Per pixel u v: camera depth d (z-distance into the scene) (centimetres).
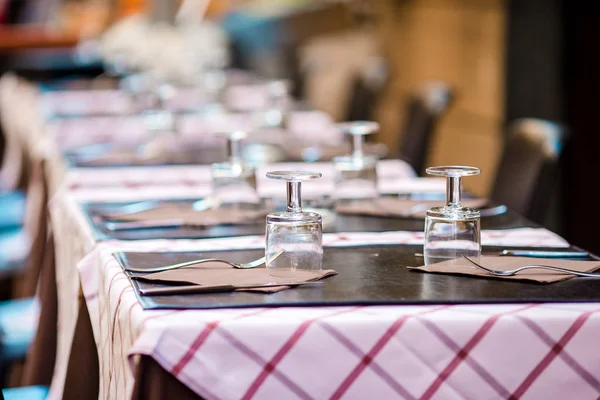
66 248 274
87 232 236
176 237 227
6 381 300
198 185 327
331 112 1043
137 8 806
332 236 224
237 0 1373
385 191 290
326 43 1057
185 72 670
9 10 1097
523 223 239
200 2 805
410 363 152
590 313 155
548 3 536
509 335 153
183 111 536
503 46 611
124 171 342
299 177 176
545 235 224
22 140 616
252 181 253
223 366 149
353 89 655
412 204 260
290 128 503
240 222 245
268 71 1262
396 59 873
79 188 315
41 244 363
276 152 382
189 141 434
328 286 171
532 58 561
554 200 524
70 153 388
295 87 838
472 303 160
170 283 173
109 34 740
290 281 173
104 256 204
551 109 541
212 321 149
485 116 653
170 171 342
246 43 1358
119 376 169
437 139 742
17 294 414
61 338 271
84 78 952
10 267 412
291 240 177
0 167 776
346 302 160
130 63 692
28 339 302
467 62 688
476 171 180
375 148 371
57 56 986
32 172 454
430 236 185
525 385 154
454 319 153
